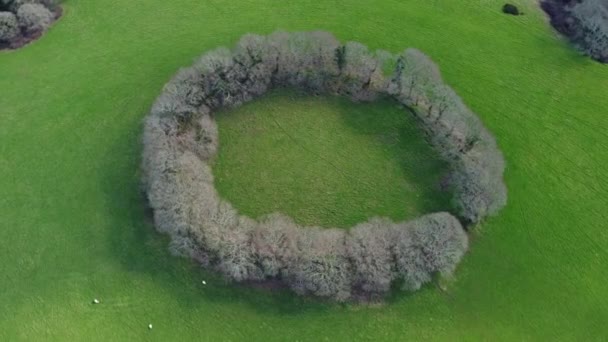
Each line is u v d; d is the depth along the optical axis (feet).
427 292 202.90
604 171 233.35
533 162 234.38
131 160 231.09
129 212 217.97
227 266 197.77
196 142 227.20
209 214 203.51
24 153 231.71
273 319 196.75
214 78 240.73
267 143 237.04
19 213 216.74
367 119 244.42
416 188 227.61
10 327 193.98
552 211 222.28
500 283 206.08
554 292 204.74
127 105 246.27
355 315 197.88
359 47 246.68
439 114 237.04
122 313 197.16
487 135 228.84
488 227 217.97
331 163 232.94
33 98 247.29
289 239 199.93
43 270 204.95
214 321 196.24
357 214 221.25
